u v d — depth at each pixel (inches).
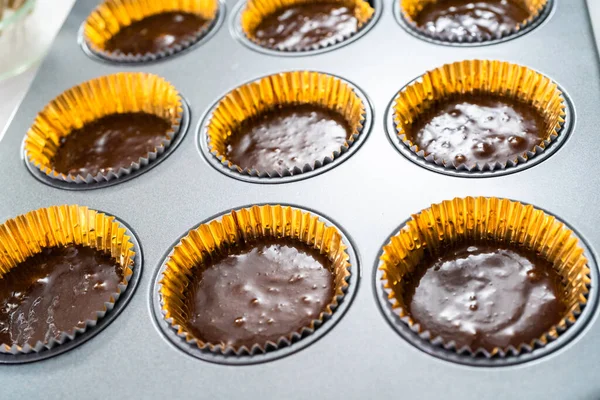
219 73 16.4
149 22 18.7
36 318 13.5
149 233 13.8
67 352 12.5
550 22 16.0
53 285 13.9
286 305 13.1
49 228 14.3
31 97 16.4
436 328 12.5
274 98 16.2
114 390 11.9
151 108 16.6
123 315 12.8
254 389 11.7
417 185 13.7
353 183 14.0
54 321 13.4
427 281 13.2
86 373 12.2
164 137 16.1
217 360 12.1
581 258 12.3
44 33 18.6
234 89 15.8
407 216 13.3
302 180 14.2
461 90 15.7
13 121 16.0
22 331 13.4
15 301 13.8
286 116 16.1
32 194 14.7
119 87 16.5
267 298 13.3
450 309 12.7
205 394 11.7
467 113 15.4
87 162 15.8
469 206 13.2
